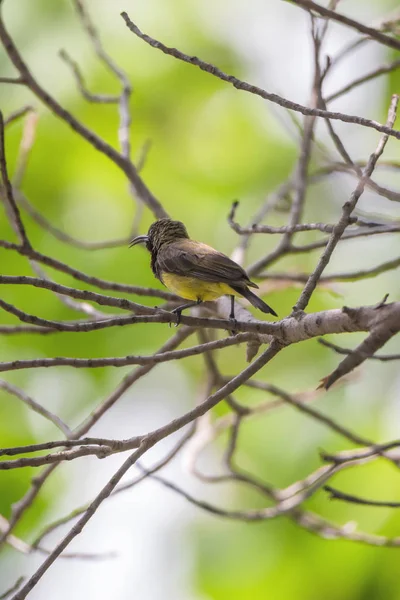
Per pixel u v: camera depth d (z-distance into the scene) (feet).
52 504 43.32
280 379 48.32
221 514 33.35
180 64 50.14
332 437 44.09
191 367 50.62
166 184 49.98
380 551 40.34
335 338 48.78
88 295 23.98
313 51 35.40
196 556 43.80
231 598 42.09
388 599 39.93
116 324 23.73
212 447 46.11
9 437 44.21
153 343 46.98
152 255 37.29
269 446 44.98
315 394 40.96
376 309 21.17
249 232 29.60
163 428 23.21
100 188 48.60
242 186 50.24
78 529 21.70
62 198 47.98
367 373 46.14
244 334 24.14
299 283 40.81
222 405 46.83
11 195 27.50
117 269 46.37
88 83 49.34
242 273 31.76
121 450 23.15
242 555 42.96
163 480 33.22
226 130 50.78
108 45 49.90
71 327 23.35
